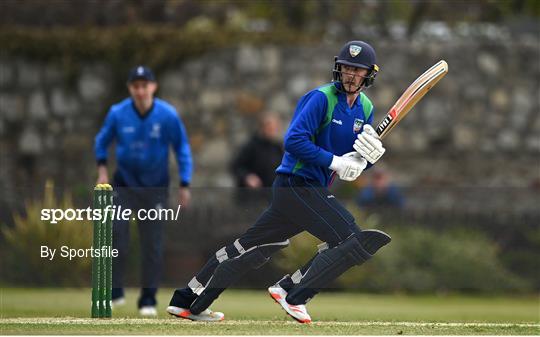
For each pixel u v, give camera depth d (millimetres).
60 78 58656
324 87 24734
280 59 59094
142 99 34000
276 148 48656
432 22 63062
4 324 25219
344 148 25031
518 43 60781
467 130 60219
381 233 24984
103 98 58562
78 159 58500
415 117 59875
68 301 33406
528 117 60781
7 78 58750
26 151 58625
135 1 60250
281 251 28672
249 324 25766
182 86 58594
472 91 60344
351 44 24453
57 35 58562
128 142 34312
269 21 61656
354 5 61750
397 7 62188
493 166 60312
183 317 26859
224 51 58812
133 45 58312
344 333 23672
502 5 61406
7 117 58750
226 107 58719
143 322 26062
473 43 60438
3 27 59188
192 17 60312
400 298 42125
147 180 34531
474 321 29219
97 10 59875
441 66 24828
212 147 58531
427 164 59750
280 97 59031
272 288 26406
